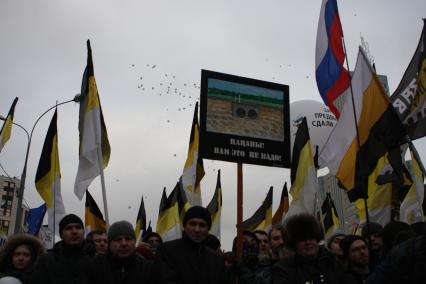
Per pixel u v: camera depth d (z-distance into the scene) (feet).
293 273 14.78
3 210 333.42
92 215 42.06
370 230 22.11
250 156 28.27
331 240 22.71
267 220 46.93
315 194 35.81
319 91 34.37
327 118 63.93
